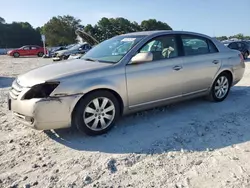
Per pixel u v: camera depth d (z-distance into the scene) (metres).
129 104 4.25
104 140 3.88
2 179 2.95
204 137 3.92
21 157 3.45
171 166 3.15
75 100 3.72
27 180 2.93
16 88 3.87
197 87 5.11
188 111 5.08
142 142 3.79
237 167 3.09
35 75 3.90
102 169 3.11
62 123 3.74
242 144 3.67
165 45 4.70
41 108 3.57
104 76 3.96
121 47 4.54
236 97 6.10
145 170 3.07
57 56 19.59
